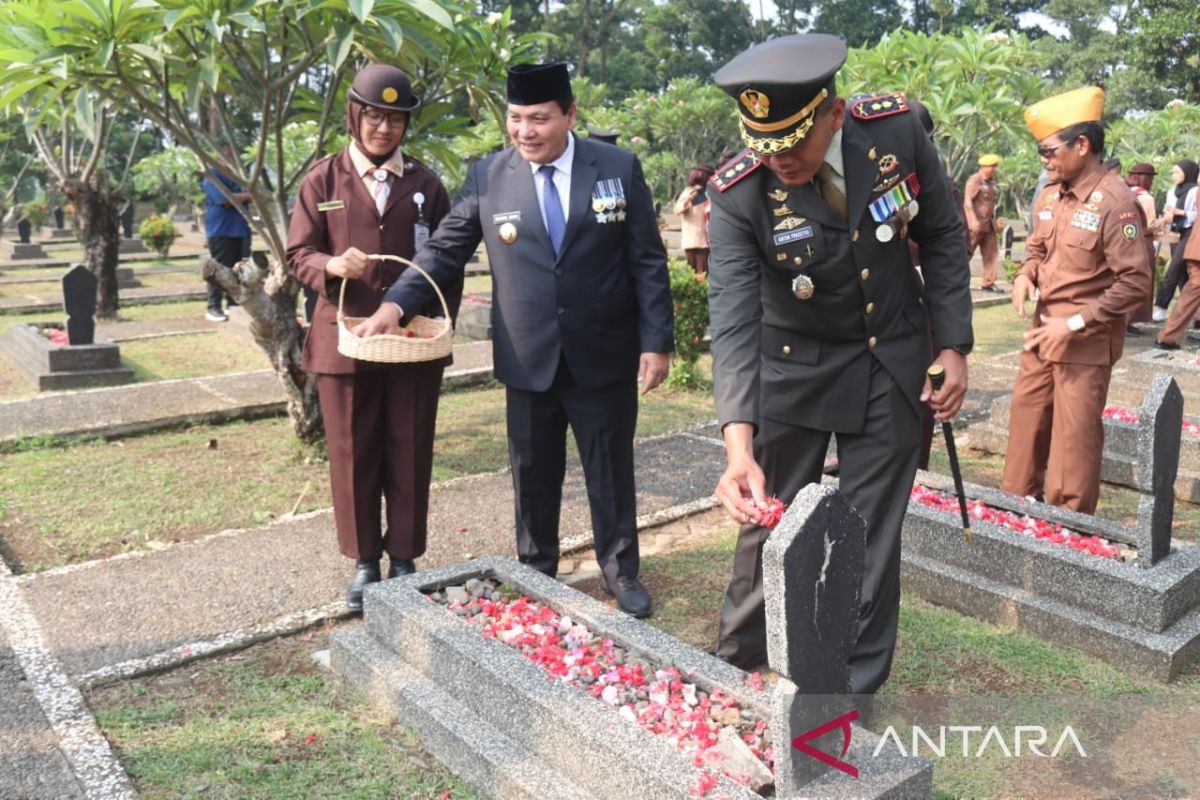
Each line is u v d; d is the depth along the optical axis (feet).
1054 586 12.20
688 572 14.17
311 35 16.89
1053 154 14.75
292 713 10.44
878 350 9.46
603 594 13.51
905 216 9.07
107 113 33.68
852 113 9.00
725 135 93.97
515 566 11.81
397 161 12.84
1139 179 33.32
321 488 17.88
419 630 10.13
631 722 8.29
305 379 19.19
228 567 14.07
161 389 23.81
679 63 160.66
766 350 9.86
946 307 9.50
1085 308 14.19
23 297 42.83
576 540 15.30
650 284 12.10
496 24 18.42
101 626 12.21
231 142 18.39
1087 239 14.47
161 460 19.44
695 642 11.98
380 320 11.71
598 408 12.24
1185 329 30.55
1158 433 11.45
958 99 32.96
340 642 10.86
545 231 11.81
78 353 25.96
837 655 7.04
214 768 9.40
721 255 9.27
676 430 22.04
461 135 19.39
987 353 30.71
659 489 17.93
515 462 12.60
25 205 83.76
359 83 12.31
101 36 15.31
